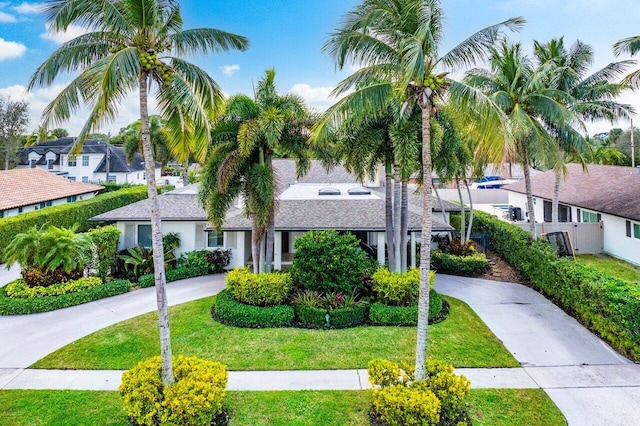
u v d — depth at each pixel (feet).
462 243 66.39
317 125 31.81
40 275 46.93
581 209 77.25
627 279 53.57
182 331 38.55
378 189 83.35
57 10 24.02
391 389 23.85
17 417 24.91
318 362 32.40
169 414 22.24
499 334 37.88
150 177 25.00
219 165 44.37
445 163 45.65
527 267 55.06
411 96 27.84
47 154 164.04
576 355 33.55
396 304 42.37
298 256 44.83
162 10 26.35
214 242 62.34
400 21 27.63
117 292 49.96
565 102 60.13
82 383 29.19
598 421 24.58
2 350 34.50
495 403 26.40
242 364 32.07
